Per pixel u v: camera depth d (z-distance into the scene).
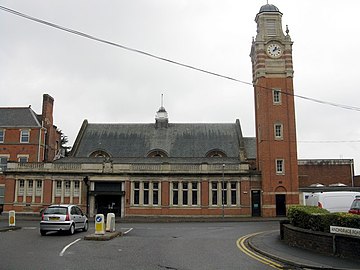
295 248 17.03
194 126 60.81
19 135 56.09
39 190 49.38
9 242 19.23
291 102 49.28
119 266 12.74
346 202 31.77
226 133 59.66
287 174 48.06
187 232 26.55
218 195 48.62
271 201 47.50
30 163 49.91
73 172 49.16
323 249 15.35
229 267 12.81
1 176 54.53
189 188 48.88
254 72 53.09
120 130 60.19
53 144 61.81
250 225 34.38
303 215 17.75
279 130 49.00
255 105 53.38
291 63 50.00
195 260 14.20
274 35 50.66
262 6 51.72
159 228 30.33
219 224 36.00
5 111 58.28
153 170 49.16
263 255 15.62
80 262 13.44
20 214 48.53
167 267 12.66
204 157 55.94
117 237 22.28
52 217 23.03
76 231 25.70
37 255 14.94
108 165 49.34
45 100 59.09
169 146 57.66
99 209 49.19
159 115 60.94
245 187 48.72
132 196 48.84
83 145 57.69
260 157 50.16
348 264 13.02
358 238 13.51
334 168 62.84
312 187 54.75
